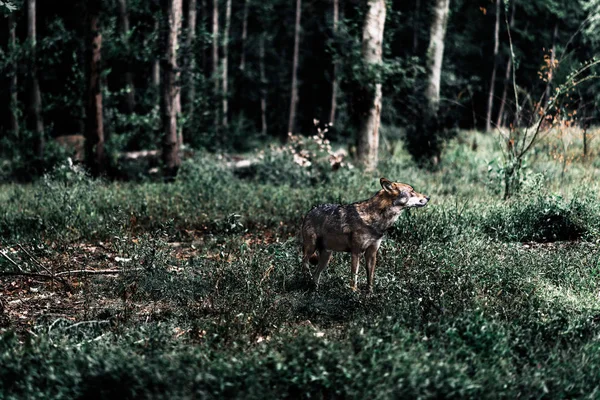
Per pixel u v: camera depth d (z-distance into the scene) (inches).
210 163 707.4
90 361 185.3
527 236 380.8
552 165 572.1
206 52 1272.1
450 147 832.3
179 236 419.8
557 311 231.5
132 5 822.5
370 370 177.6
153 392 171.0
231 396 168.6
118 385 173.8
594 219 378.0
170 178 694.5
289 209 482.9
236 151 1217.4
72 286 303.7
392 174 665.6
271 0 1512.1
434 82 778.2
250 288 282.2
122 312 264.5
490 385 174.2
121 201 508.4
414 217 380.5
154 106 971.9
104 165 737.0
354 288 275.9
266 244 385.4
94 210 466.9
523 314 232.8
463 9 1155.3
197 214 473.4
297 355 185.5
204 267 331.3
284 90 1598.2
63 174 534.0
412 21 1263.5
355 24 719.1
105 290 300.0
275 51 1662.2
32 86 852.0
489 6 1162.6
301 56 1541.6
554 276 288.4
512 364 195.8
